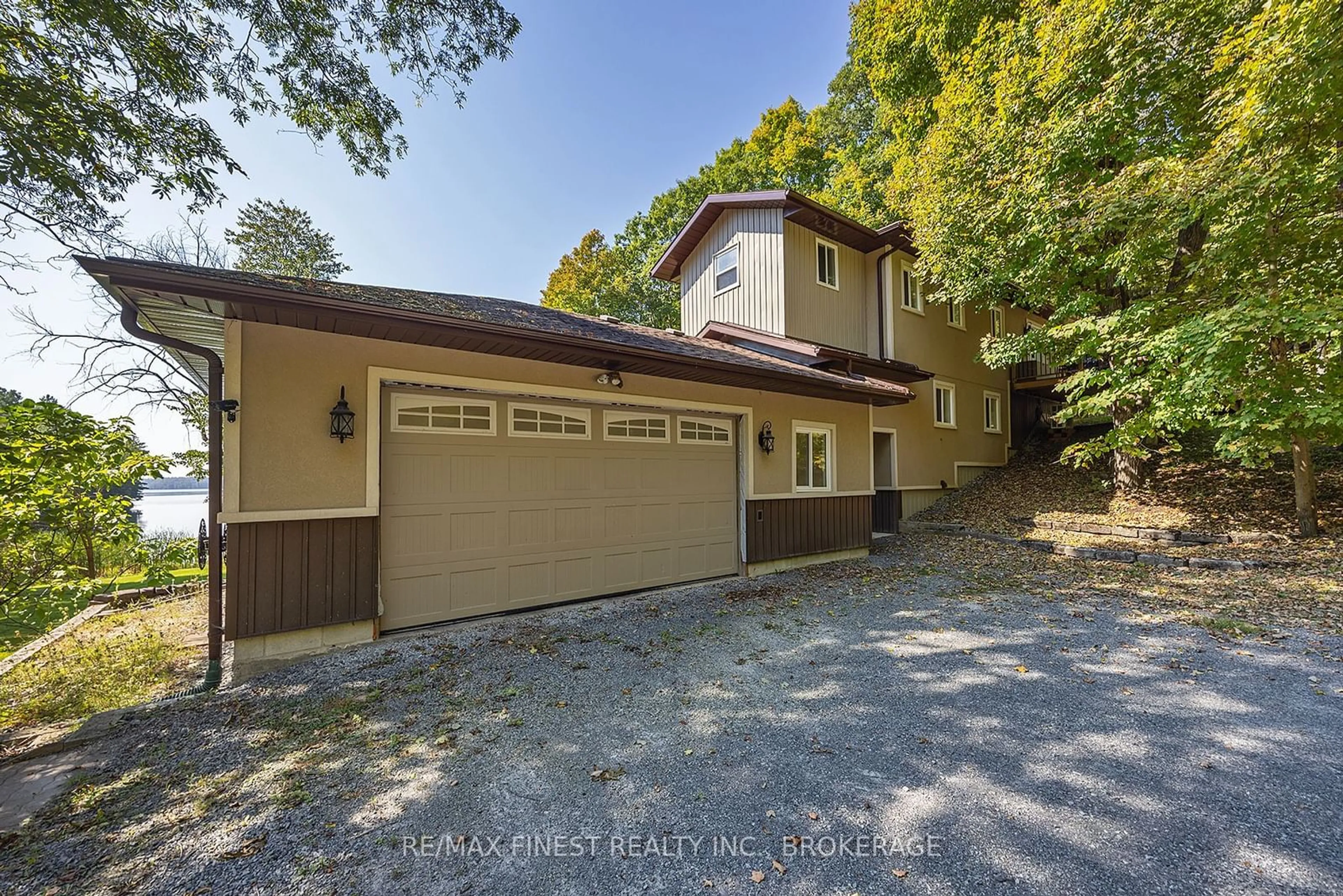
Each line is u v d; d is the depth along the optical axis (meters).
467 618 5.29
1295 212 6.09
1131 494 10.49
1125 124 7.99
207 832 2.34
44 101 4.45
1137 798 2.49
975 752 2.93
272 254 20.33
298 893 2.01
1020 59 8.87
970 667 4.16
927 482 13.16
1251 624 4.95
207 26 5.35
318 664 4.24
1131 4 7.41
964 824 2.34
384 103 6.64
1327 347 6.19
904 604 5.99
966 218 9.73
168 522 16.97
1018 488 12.91
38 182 5.07
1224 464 10.78
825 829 2.33
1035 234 8.62
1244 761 2.79
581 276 26.55
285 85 6.11
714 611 5.73
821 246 12.11
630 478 6.45
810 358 9.36
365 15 5.98
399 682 3.91
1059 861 2.10
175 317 4.25
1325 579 6.09
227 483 4.06
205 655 4.76
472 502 5.35
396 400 4.95
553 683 3.90
